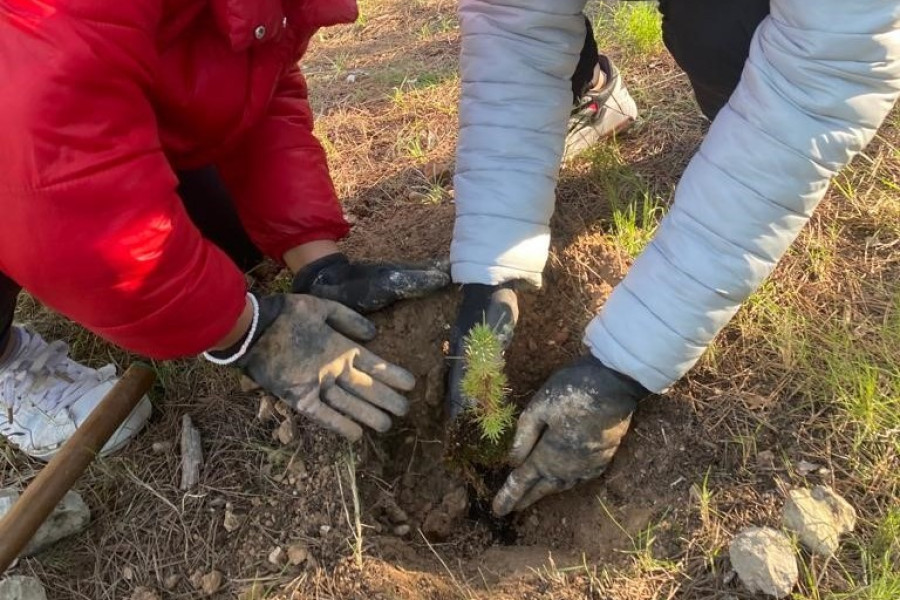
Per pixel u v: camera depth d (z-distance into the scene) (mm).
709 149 1616
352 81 3521
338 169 2934
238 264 2471
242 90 1796
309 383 1886
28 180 1412
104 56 1432
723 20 1966
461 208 2014
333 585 1857
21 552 1898
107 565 1989
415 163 2887
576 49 1953
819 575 1745
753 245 1600
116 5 1423
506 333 1967
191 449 2121
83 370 2254
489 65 1935
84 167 1439
